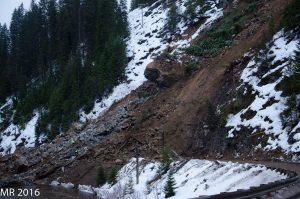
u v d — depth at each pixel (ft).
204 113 134.00
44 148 178.09
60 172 153.38
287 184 49.16
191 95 150.20
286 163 87.76
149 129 148.66
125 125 159.53
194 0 227.40
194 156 122.52
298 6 129.59
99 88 195.83
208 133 124.26
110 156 146.51
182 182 99.81
